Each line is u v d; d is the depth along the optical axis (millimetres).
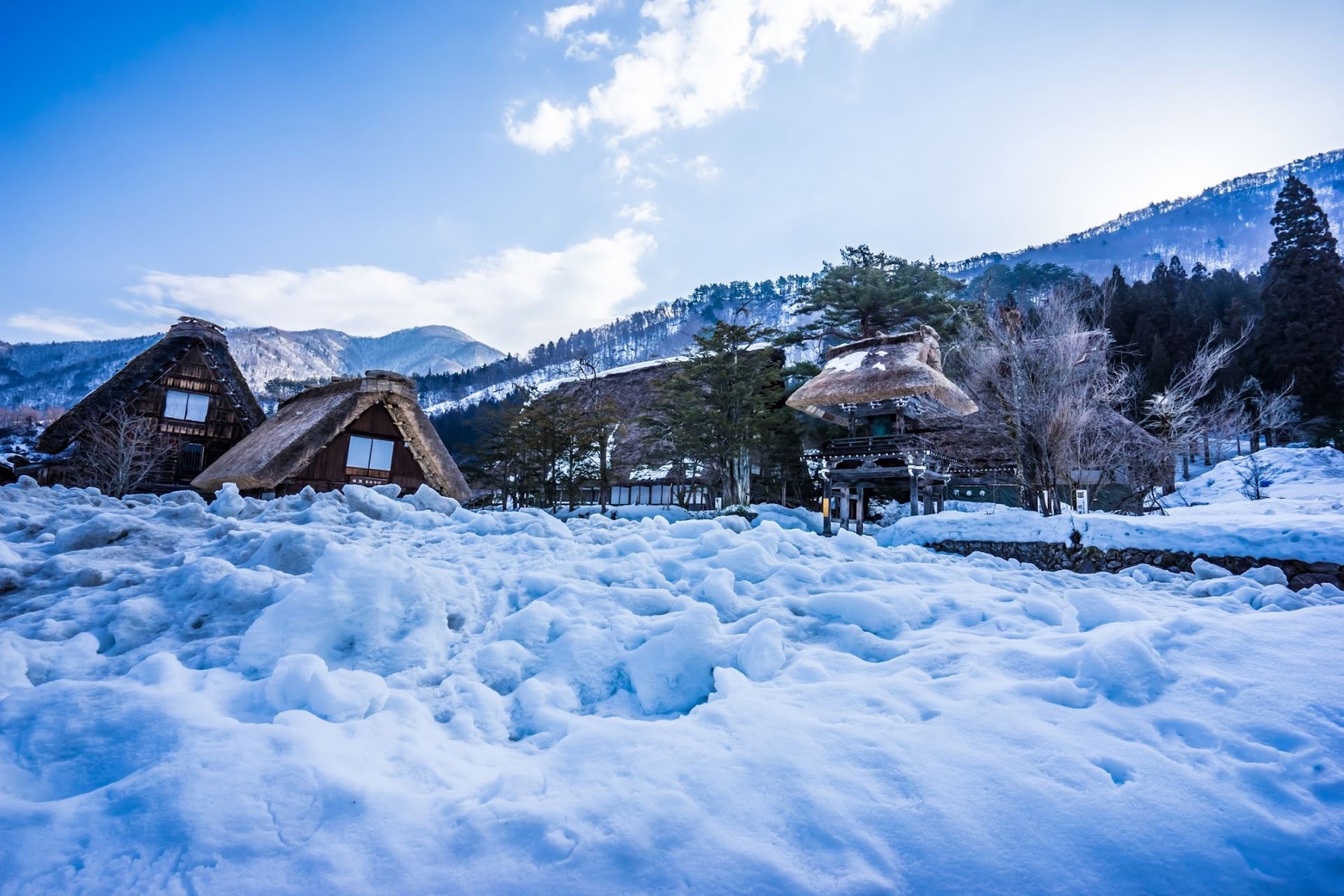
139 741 2350
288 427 20375
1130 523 10477
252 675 3375
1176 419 18094
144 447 21734
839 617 4801
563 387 37562
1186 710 2941
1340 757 2473
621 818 2047
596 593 5000
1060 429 15867
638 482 26891
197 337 23953
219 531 6027
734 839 1977
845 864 1888
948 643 4125
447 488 21719
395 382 20844
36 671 3242
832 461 17391
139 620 3912
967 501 25875
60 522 6016
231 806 1943
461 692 3451
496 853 1884
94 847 1779
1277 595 5664
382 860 1824
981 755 2475
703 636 4062
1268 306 39469
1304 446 31609
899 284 28266
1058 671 3471
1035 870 1878
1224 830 2035
